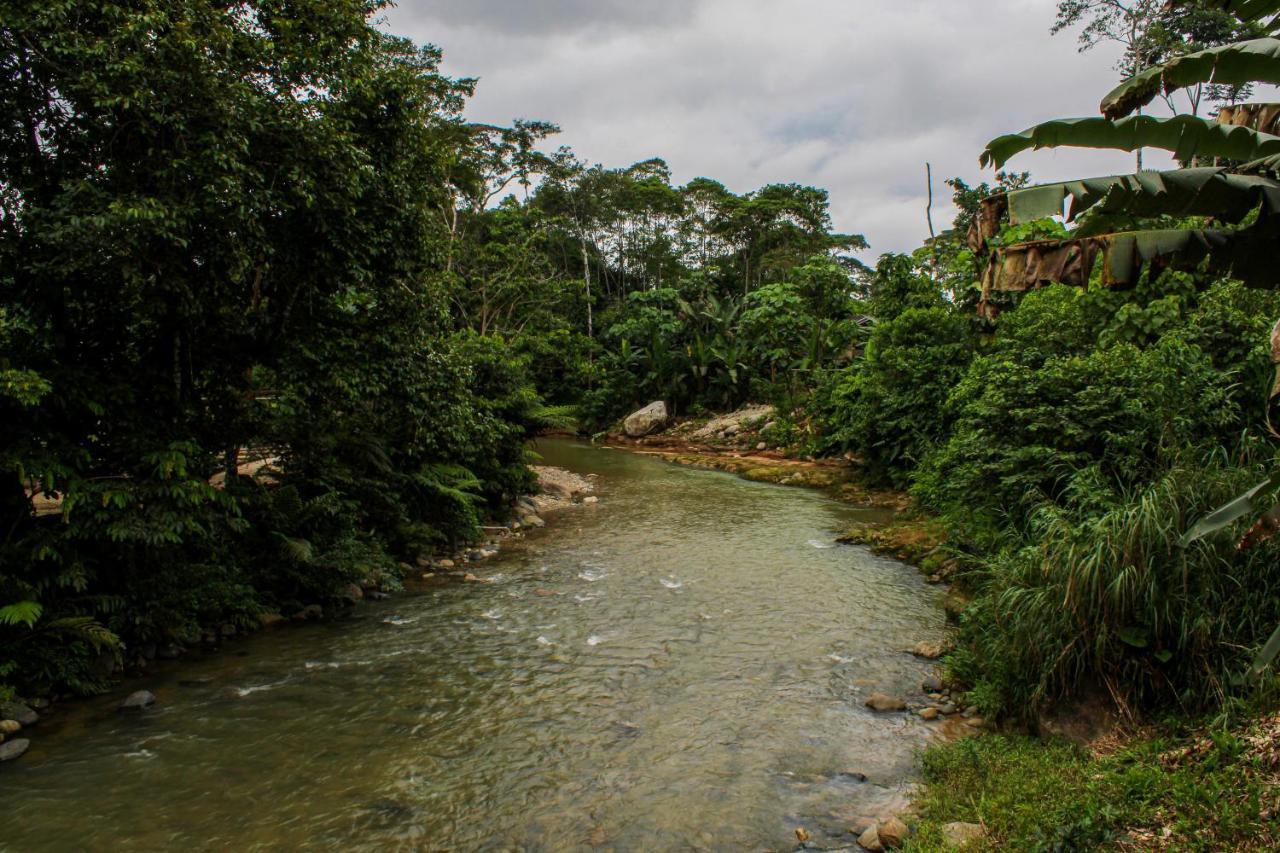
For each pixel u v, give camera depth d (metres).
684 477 20.94
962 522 9.20
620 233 50.09
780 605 8.65
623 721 5.71
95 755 5.24
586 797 4.63
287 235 7.43
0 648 5.88
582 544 12.24
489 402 14.30
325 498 9.31
